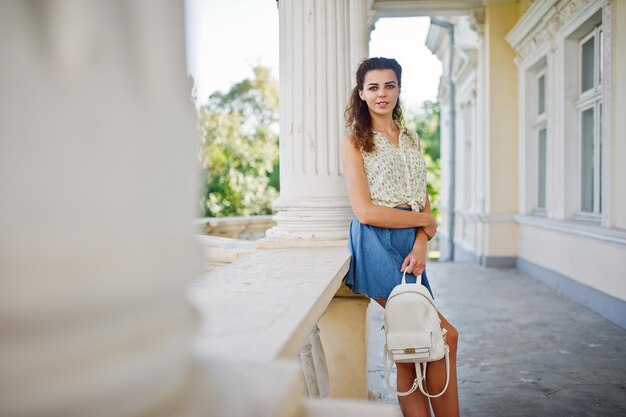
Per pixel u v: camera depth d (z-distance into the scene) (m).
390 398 3.30
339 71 3.00
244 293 1.41
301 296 1.35
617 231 5.04
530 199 8.98
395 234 2.21
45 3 0.43
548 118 7.61
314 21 2.99
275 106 20.55
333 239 2.81
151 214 0.52
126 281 0.48
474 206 10.91
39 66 0.42
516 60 9.17
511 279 8.15
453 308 6.06
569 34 6.72
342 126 2.97
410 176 2.27
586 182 6.77
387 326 2.00
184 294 0.59
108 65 0.47
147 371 0.51
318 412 0.82
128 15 0.50
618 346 4.42
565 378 3.64
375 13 9.63
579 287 6.30
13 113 0.40
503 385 3.52
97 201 0.45
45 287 0.42
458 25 12.49
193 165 0.61
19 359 0.41
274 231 2.93
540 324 5.23
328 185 2.91
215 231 6.14
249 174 17.34
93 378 0.45
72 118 0.44
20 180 0.41
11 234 0.40
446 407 2.07
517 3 9.36
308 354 2.14
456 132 13.34
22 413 0.42
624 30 5.11
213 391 0.67
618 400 3.23
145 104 0.52
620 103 5.25
